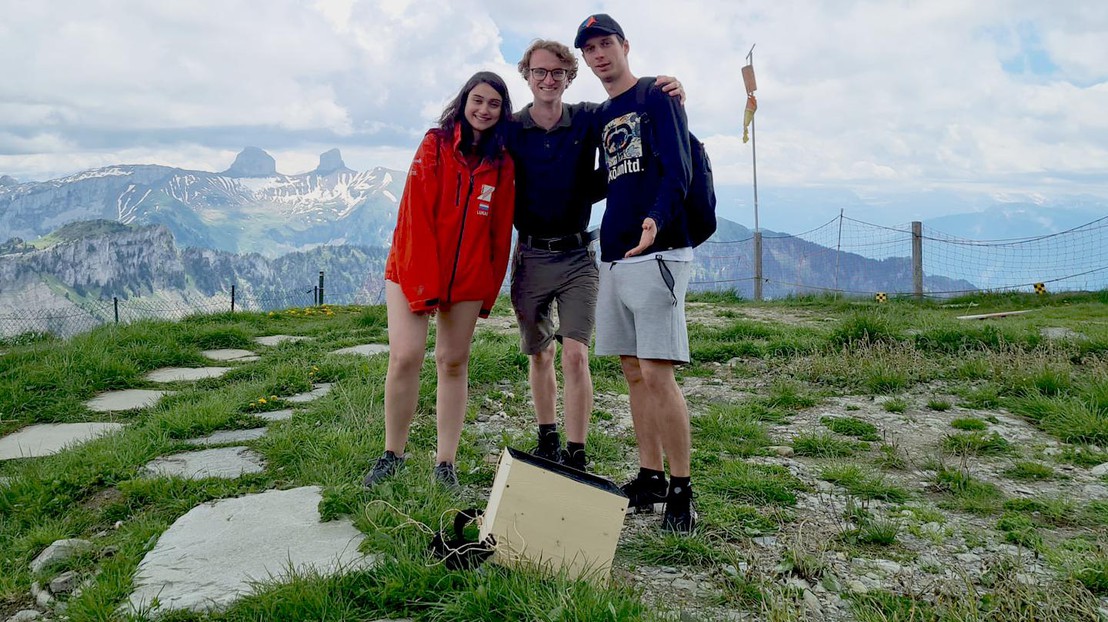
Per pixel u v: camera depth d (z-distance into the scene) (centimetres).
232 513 306
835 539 291
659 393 293
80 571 270
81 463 372
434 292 313
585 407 363
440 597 226
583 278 356
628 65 307
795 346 659
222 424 442
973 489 346
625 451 414
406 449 385
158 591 245
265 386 528
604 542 247
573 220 353
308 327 980
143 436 414
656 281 289
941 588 247
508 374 570
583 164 342
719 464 379
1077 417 441
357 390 479
